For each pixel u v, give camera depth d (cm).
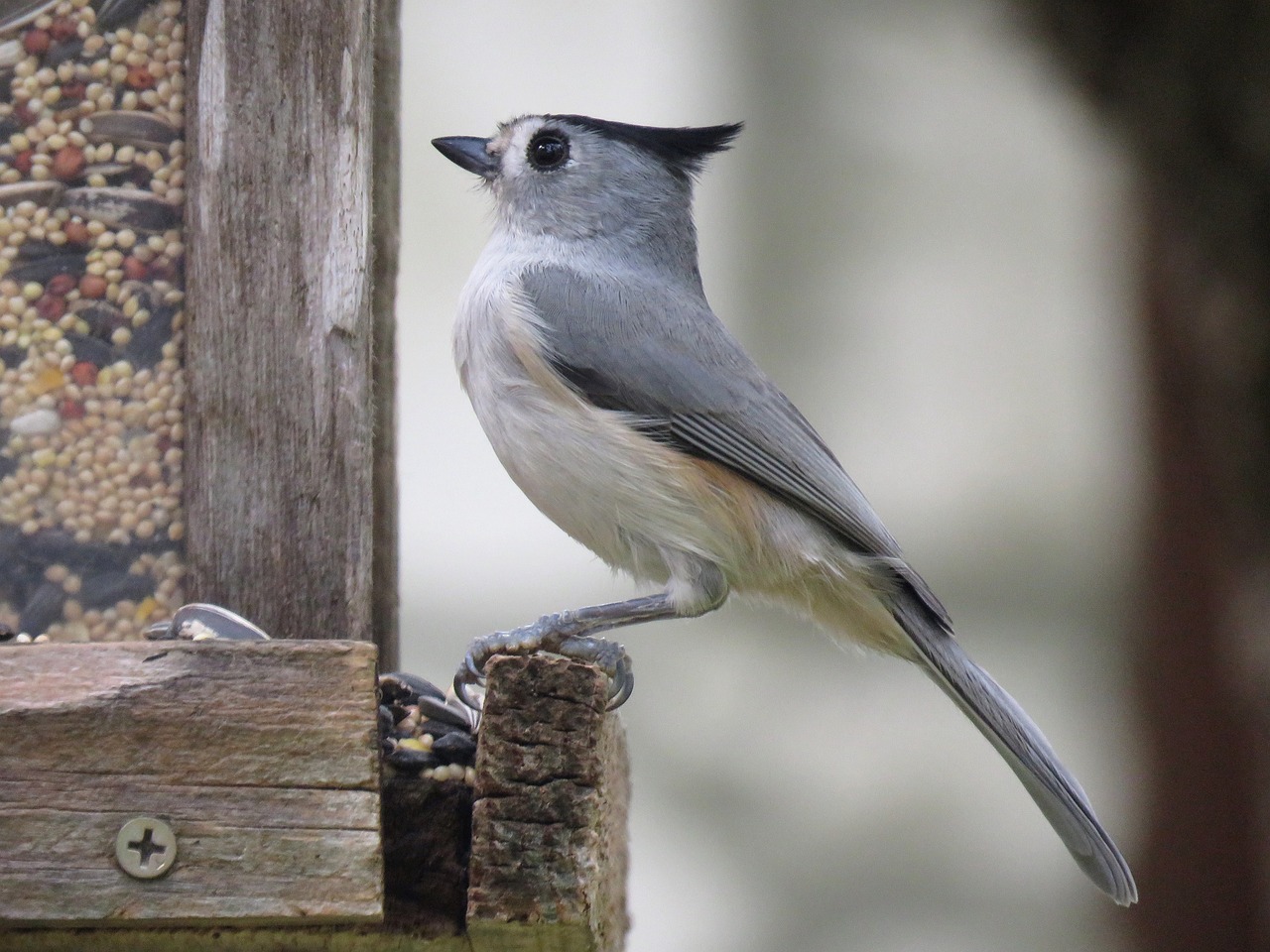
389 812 605
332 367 729
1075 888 1300
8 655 570
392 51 777
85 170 739
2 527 732
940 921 1305
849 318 1507
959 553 1443
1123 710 1303
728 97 1523
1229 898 1251
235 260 728
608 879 666
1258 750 1260
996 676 1385
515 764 573
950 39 1534
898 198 1530
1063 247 1509
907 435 1484
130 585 735
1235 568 1274
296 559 725
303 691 570
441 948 607
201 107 728
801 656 1383
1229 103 1262
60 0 737
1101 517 1408
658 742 1348
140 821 559
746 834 1327
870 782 1347
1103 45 1299
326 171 732
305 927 588
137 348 738
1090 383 1459
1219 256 1273
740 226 1516
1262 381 1270
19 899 554
